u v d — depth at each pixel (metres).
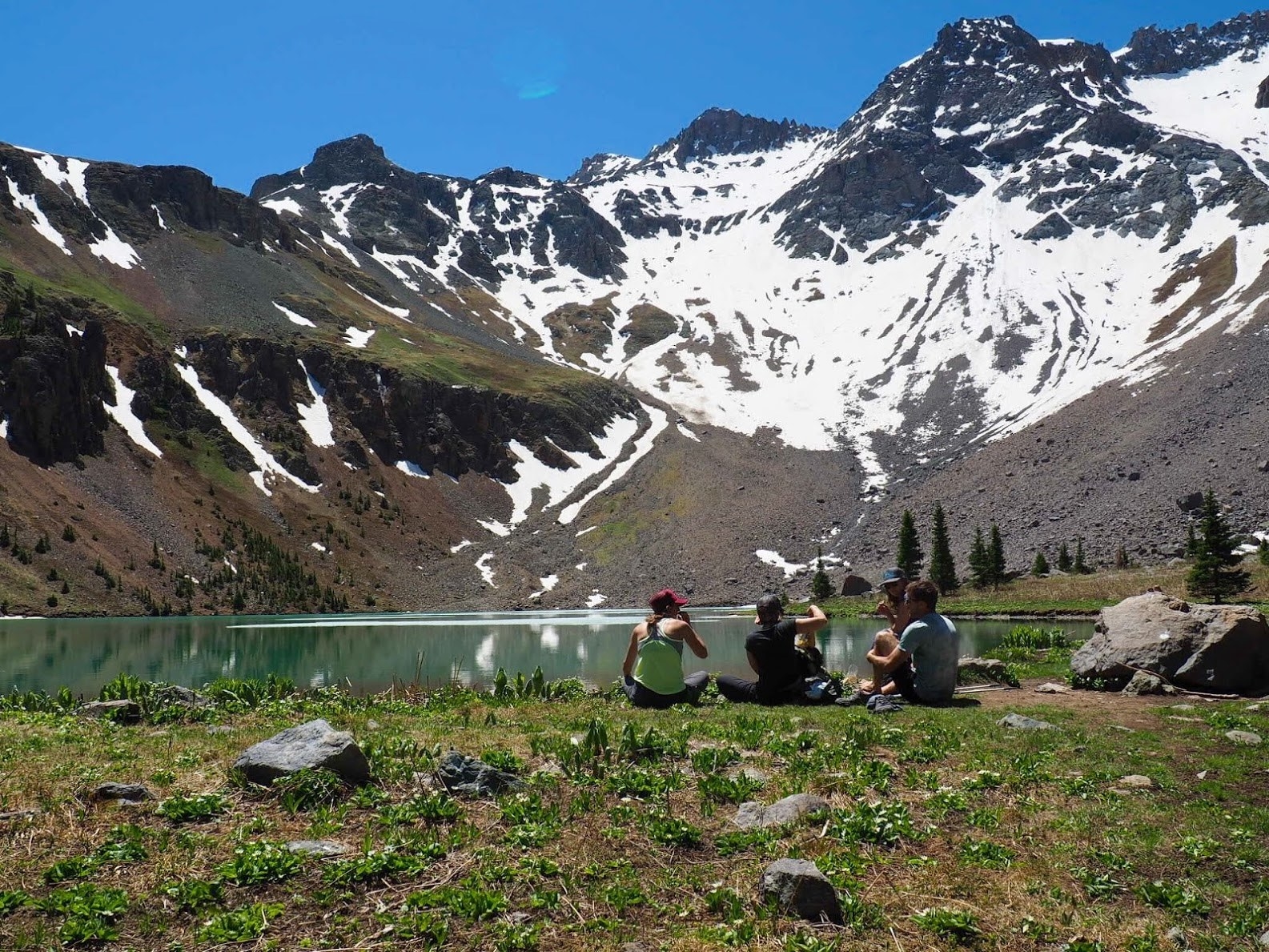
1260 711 15.45
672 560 146.25
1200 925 7.28
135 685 19.11
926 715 15.15
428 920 7.00
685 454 187.88
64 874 7.64
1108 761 11.98
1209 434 117.06
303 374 181.00
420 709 18.36
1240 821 9.51
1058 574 94.62
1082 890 7.96
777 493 163.62
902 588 18.36
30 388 128.00
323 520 150.38
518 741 13.01
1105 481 118.19
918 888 7.89
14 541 106.50
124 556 117.44
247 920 6.91
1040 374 197.75
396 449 177.38
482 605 137.25
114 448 139.12
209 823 9.03
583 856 8.37
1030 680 22.92
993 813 9.71
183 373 169.25
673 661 16.67
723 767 11.44
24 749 12.41
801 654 17.20
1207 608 19.52
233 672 40.94
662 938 6.94
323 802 9.59
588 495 178.88
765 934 6.95
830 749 12.27
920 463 166.62
